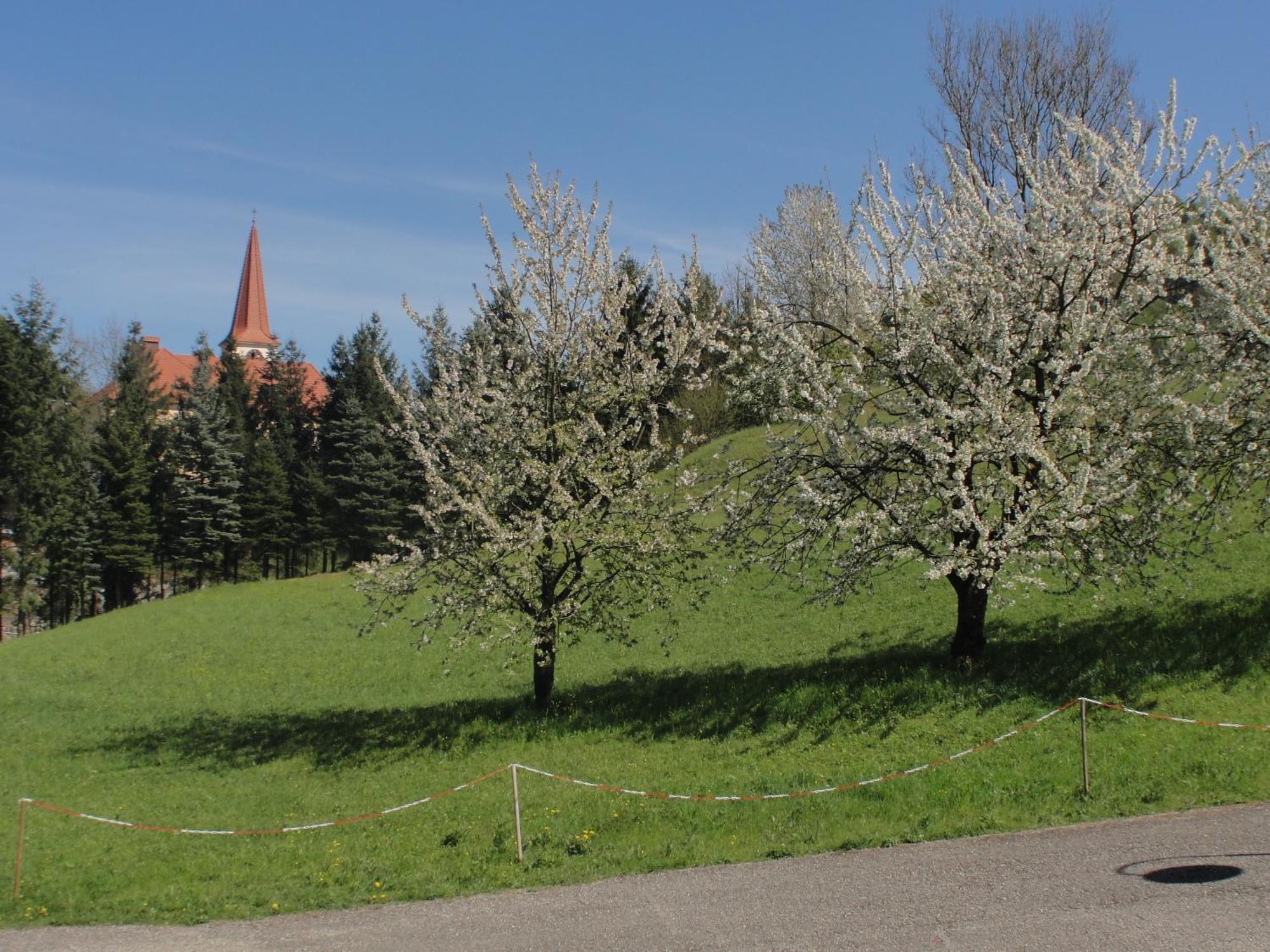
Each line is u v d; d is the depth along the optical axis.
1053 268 16.30
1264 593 17.61
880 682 16.92
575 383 19.19
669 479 19.55
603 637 25.69
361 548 68.75
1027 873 9.45
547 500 17.78
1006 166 36.66
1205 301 16.64
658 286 19.20
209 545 66.44
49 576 61.31
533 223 18.39
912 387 16.58
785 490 17.47
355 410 70.50
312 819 14.74
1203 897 8.36
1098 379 16.58
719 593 27.61
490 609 18.30
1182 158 16.16
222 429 69.81
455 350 19.16
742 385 18.25
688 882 10.23
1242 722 13.47
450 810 14.30
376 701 24.05
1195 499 20.09
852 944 8.05
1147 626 17.20
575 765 15.91
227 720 23.31
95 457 63.91
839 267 17.64
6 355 54.06
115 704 26.52
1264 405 16.08
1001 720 14.84
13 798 17.44
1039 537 15.50
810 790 13.13
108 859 13.25
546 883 10.68
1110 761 12.78
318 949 9.13
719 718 16.97
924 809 12.12
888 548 16.55
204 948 9.40
